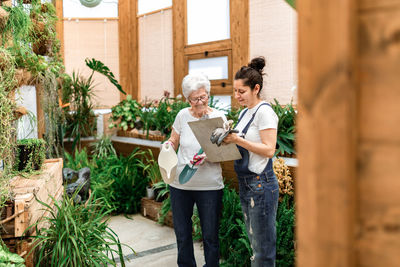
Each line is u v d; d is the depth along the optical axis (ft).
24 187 7.29
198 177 7.52
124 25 21.09
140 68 21.27
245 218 6.77
